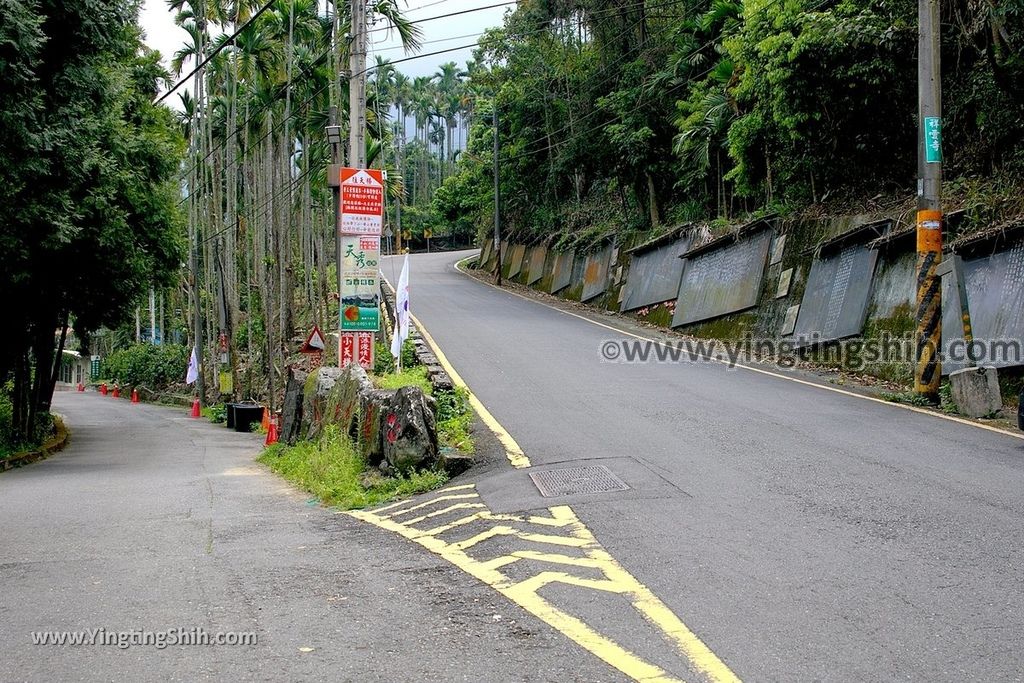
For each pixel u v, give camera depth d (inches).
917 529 252.5
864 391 551.5
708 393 533.0
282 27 1232.2
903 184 725.3
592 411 472.4
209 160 1530.5
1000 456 353.7
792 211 805.2
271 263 1380.4
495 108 1505.9
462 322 957.8
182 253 778.2
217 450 741.9
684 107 984.9
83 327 781.3
